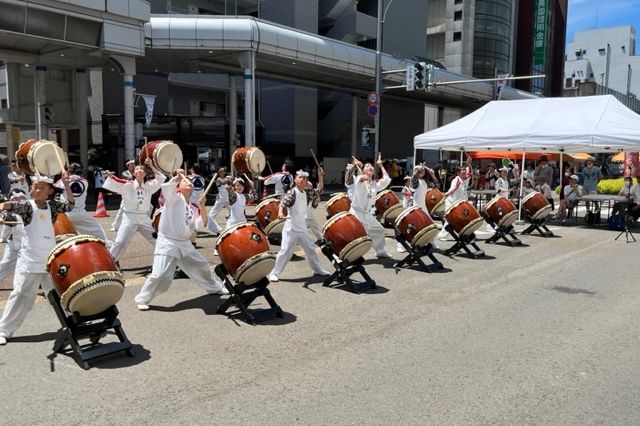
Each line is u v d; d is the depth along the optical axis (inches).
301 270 376.5
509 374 198.4
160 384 189.0
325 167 1486.2
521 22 2753.4
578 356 217.0
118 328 217.2
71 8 714.8
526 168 1184.8
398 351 221.1
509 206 491.8
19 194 255.0
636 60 4052.7
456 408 171.3
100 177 880.3
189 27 837.8
